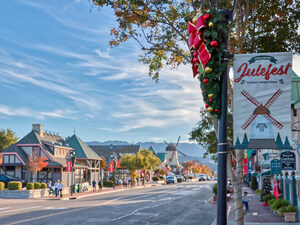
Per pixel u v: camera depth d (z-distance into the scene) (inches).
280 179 994.7
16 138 2984.7
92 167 2214.6
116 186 2437.3
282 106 307.0
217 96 260.4
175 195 1525.6
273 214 821.2
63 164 1804.9
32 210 877.2
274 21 573.6
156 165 2876.5
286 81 309.1
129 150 3526.1
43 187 1540.4
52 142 1905.8
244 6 556.7
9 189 1409.9
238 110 311.4
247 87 312.0
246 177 2694.4
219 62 261.3
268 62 312.2
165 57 615.8
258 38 586.9
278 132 304.5
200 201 1224.8
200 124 1066.7
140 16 530.9
